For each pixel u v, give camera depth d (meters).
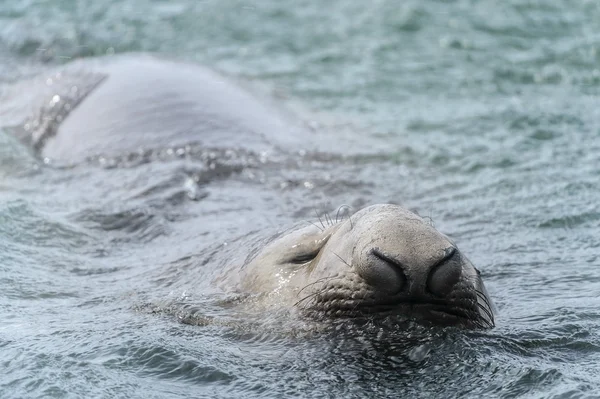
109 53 54.75
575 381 19.88
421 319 20.61
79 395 19.78
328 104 47.94
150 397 19.67
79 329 23.05
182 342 21.84
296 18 59.22
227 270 24.94
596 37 55.25
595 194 35.53
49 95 44.16
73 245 30.56
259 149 38.81
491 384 19.58
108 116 40.69
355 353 20.22
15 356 21.59
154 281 26.39
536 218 33.31
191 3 60.94
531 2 59.69
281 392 19.58
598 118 44.75
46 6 60.16
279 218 31.09
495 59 53.25
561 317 23.55
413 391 19.25
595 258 29.22
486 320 22.16
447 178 38.00
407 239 20.05
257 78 51.19
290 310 21.83
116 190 35.31
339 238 21.66
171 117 40.12
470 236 31.69
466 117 45.53
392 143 42.16
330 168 38.28
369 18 58.81
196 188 34.78
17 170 38.25
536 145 41.62
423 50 54.84
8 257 29.02
